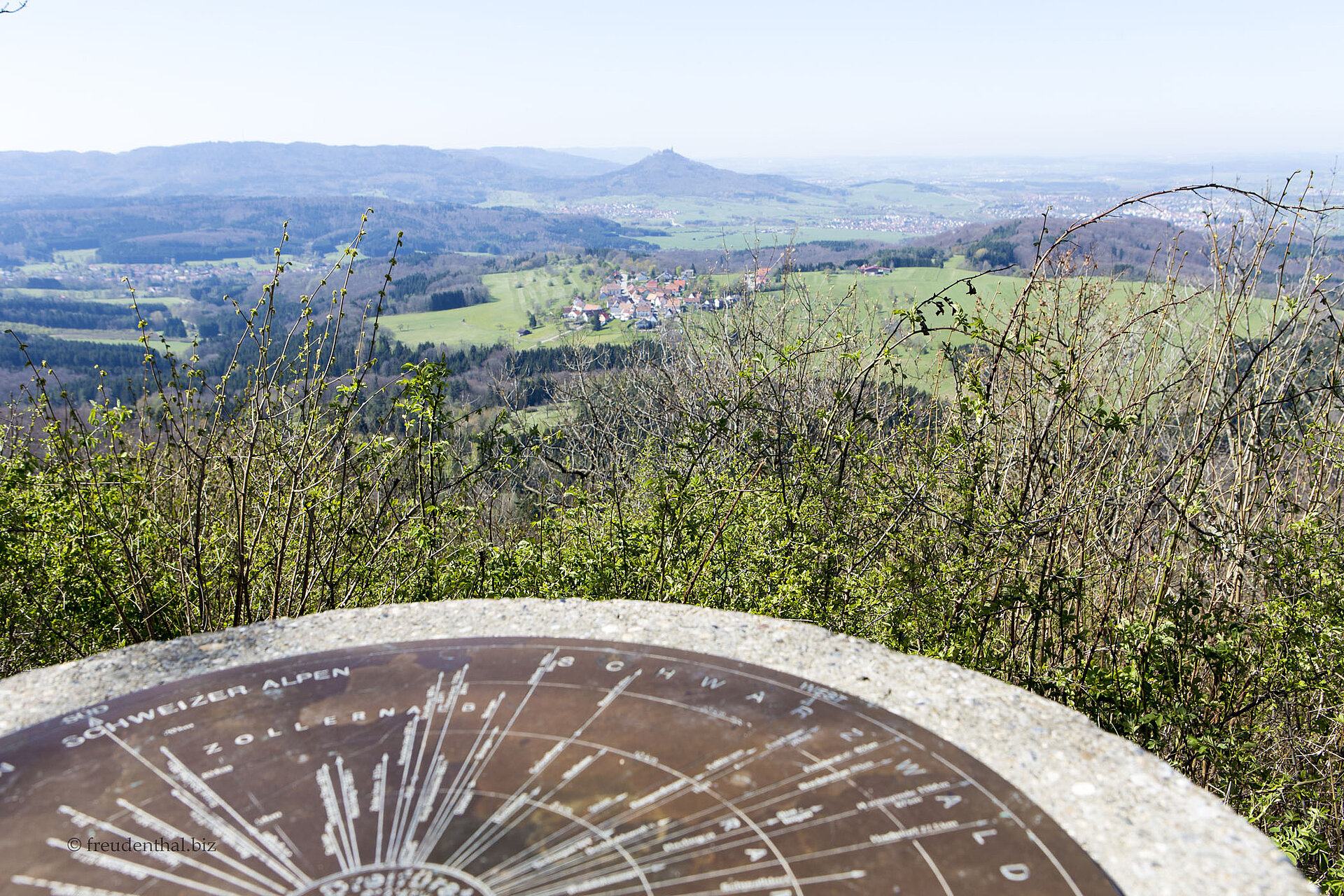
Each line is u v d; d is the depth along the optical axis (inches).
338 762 102.0
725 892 81.4
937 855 86.6
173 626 200.8
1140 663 172.7
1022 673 194.2
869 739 106.9
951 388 234.4
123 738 107.3
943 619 185.2
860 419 223.1
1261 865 87.5
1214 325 191.6
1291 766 190.1
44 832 90.0
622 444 272.8
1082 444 206.4
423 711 113.0
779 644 131.4
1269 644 179.8
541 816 92.3
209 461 206.4
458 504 228.5
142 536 190.5
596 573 199.9
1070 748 106.0
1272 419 196.4
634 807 93.7
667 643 132.0
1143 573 215.0
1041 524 187.0
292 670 124.3
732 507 207.6
